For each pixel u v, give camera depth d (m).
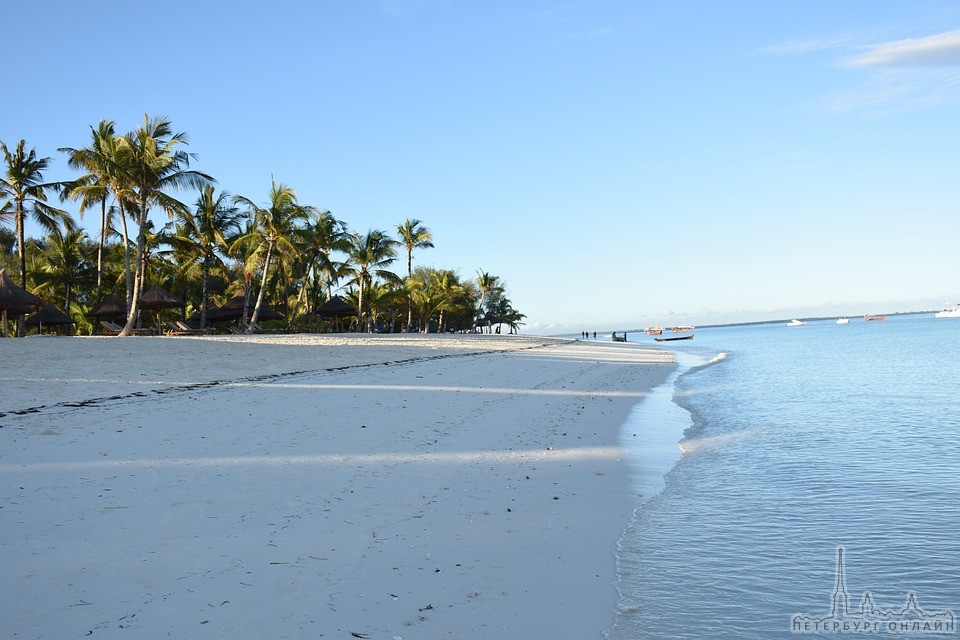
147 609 4.40
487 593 5.06
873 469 10.10
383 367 22.69
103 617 4.26
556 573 5.60
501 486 8.38
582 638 4.44
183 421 10.89
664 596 5.27
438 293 72.69
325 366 21.56
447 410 14.11
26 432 9.37
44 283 43.78
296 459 8.88
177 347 22.08
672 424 14.91
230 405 12.76
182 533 5.89
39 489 6.92
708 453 11.43
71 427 9.87
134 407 11.88
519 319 114.00
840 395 20.55
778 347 64.12
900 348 51.50
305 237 47.97
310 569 5.25
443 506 7.28
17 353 17.52
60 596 4.54
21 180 38.38
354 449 9.72
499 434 11.94
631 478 9.40
